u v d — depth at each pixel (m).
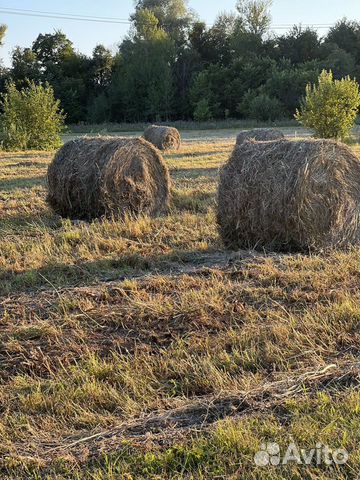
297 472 3.04
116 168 9.79
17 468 3.25
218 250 7.84
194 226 9.14
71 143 10.16
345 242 7.92
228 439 3.31
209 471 3.14
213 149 23.23
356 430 3.33
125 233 8.66
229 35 65.62
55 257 7.29
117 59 61.16
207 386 4.07
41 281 6.51
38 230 8.93
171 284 6.18
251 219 7.63
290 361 4.38
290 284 6.09
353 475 3.00
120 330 5.07
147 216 9.84
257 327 4.94
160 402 3.89
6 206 10.86
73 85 59.09
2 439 3.53
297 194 7.36
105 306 5.54
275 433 3.38
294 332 4.75
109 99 58.47
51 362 4.51
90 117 58.38
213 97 57.62
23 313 5.45
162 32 59.78
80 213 10.02
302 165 7.37
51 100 28.72
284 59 60.09
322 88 25.72
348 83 25.66
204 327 5.06
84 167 9.80
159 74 57.72
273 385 3.98
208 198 11.36
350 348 4.54
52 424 3.68
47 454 3.37
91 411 3.84
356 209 7.97
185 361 4.39
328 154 7.62
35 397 3.94
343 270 6.46
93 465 3.25
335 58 59.25
